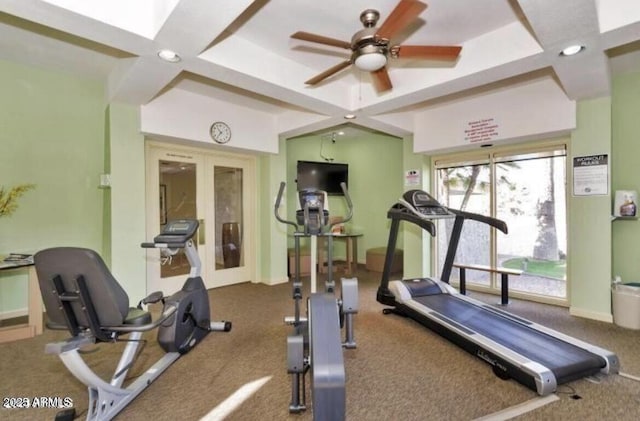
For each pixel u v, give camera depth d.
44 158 3.71
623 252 3.72
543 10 1.98
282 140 5.55
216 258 5.24
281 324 3.59
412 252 5.40
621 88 3.70
